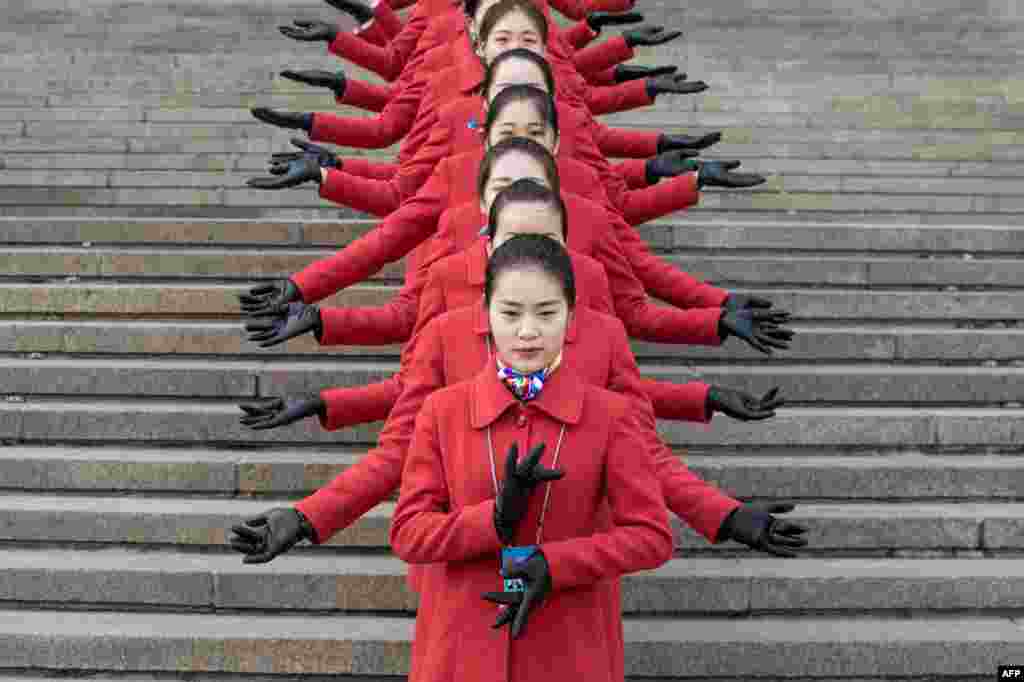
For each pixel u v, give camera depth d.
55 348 5.76
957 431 5.06
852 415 5.09
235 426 5.12
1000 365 5.73
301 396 3.64
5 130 9.55
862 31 12.52
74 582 4.23
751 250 6.81
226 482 4.81
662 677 3.85
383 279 6.41
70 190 8.47
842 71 11.55
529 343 2.41
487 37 4.02
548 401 2.48
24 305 6.09
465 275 3.24
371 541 4.44
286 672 3.91
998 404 5.41
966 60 11.92
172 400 5.42
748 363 5.71
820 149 9.59
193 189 8.74
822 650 3.86
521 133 3.33
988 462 4.89
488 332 2.90
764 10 12.88
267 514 2.77
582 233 3.68
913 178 9.06
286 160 4.71
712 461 4.87
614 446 2.52
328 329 3.71
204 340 5.74
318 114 5.38
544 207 2.75
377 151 9.29
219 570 4.20
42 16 12.59
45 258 6.50
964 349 5.72
